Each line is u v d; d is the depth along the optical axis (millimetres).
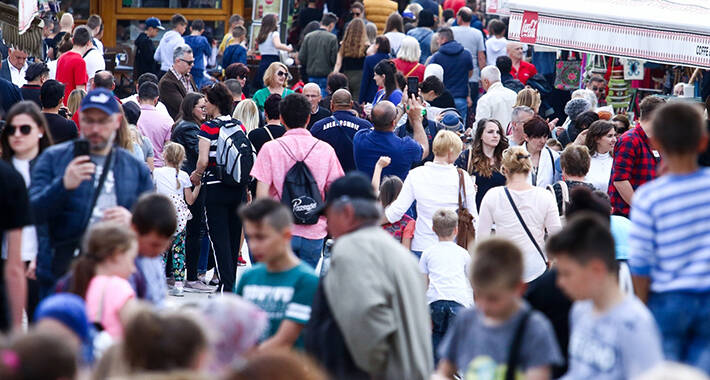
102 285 15055
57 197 17516
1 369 9750
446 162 26562
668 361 13875
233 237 30109
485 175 29734
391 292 15633
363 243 15844
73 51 42844
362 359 15430
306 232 25938
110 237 15281
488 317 13742
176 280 31781
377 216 16344
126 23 66562
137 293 16359
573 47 35812
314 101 36875
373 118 28938
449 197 26156
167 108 43031
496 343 13531
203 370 11406
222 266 29406
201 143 29578
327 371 15617
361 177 16719
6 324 16109
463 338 14016
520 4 36312
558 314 16984
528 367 13305
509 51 50625
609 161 30312
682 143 14227
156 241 16484
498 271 13344
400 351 15641
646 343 12805
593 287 13180
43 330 10305
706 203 14117
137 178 18594
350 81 50656
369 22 60562
